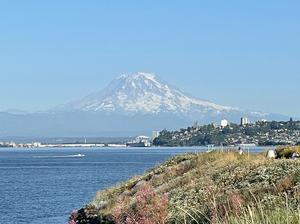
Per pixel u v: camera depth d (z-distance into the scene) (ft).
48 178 422.00
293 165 92.27
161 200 81.87
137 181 135.95
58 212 209.05
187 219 73.51
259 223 43.37
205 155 131.75
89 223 115.85
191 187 100.48
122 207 101.81
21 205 236.84
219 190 88.28
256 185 85.25
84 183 355.15
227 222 48.57
